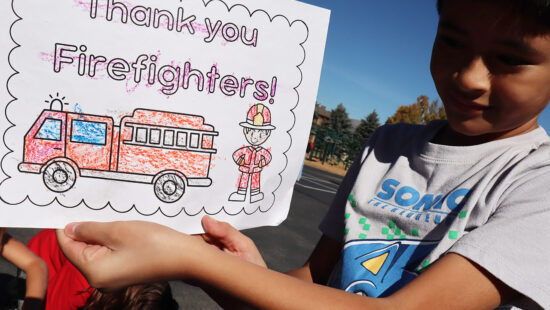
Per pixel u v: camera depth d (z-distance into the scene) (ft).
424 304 1.41
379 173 2.75
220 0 1.91
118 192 1.87
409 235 2.23
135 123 1.84
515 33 1.56
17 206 1.72
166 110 1.88
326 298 1.38
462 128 1.99
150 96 1.84
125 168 1.86
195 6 1.86
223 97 1.99
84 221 1.83
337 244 2.87
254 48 2.02
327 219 2.98
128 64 1.79
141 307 3.19
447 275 1.49
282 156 2.23
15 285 4.52
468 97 1.82
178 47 1.86
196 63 1.90
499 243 1.54
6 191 1.70
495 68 1.70
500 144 2.13
